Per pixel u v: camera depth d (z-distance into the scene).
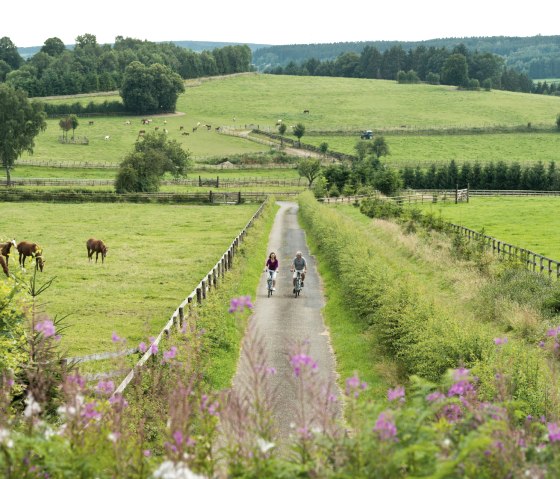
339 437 6.35
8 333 12.72
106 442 6.50
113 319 24.86
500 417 6.80
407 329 17.42
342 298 26.81
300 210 75.25
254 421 6.59
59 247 44.44
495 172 112.06
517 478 5.85
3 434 5.91
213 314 20.05
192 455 6.22
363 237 39.38
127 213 70.19
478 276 31.48
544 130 189.38
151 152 90.50
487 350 14.85
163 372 13.03
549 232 56.72
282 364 18.11
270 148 167.88
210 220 64.25
